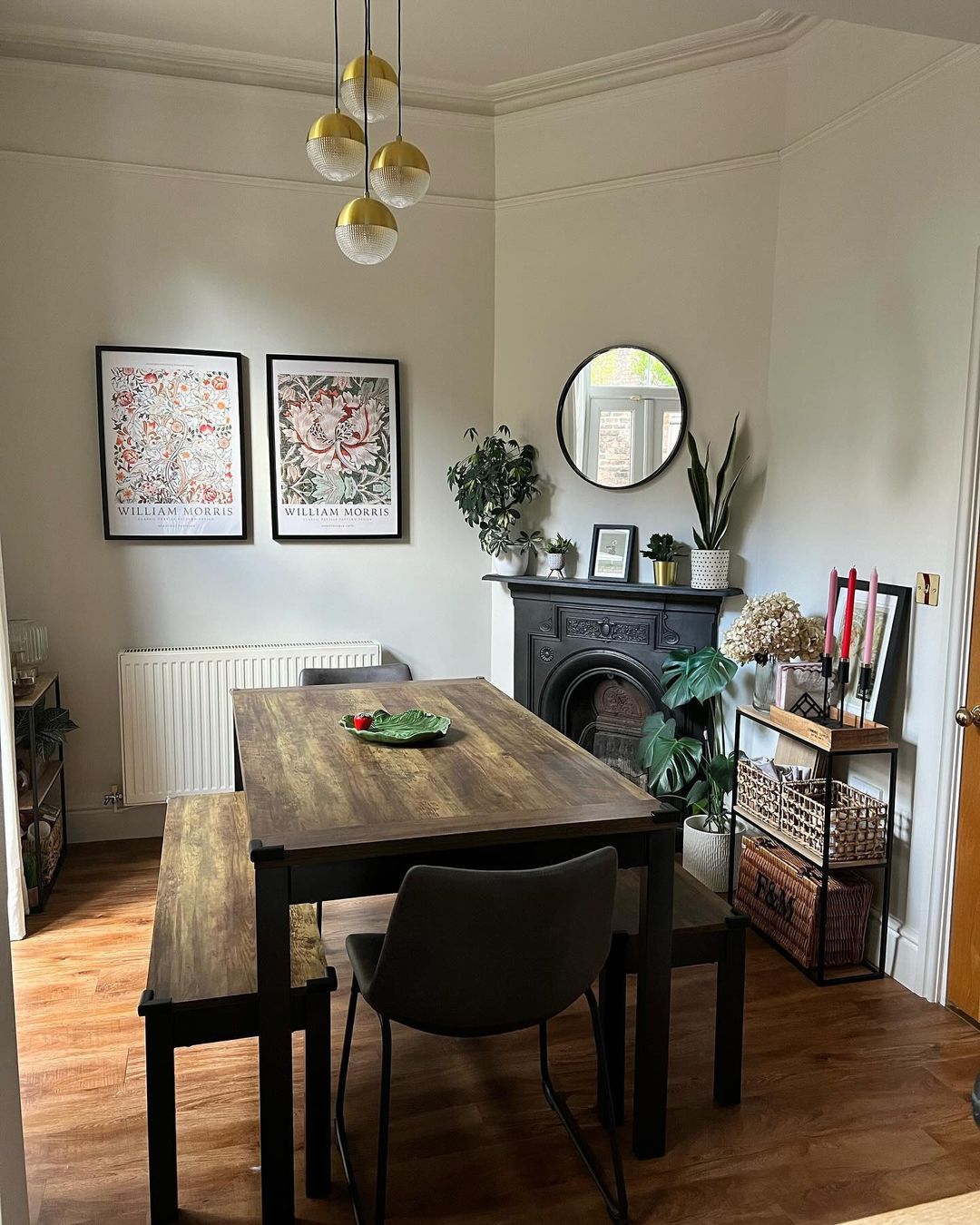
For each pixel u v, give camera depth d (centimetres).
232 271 385
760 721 315
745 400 369
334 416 402
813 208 333
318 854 175
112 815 395
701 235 370
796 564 346
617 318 389
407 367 409
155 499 386
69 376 374
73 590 383
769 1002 276
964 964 268
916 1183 202
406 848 179
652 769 361
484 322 415
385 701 296
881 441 296
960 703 265
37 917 324
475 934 170
